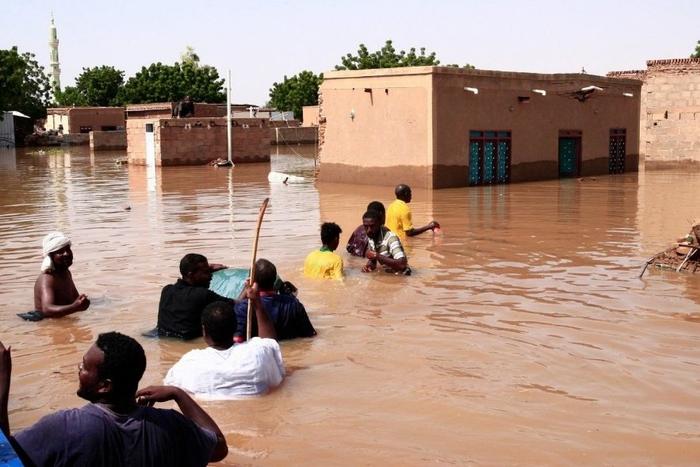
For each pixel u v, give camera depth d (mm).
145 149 36781
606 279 9625
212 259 11070
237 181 26578
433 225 13086
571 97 26969
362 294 8898
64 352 6934
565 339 7109
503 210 17016
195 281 7402
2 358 4387
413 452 4828
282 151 52875
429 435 5078
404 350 6844
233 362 5809
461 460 4707
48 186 25078
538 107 25609
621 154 30172
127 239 13211
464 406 5559
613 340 7070
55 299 8133
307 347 6961
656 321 7680
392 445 4938
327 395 5816
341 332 7410
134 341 3916
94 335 7445
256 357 5828
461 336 7234
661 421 5266
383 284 9406
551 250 11727
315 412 5496
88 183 26188
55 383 6137
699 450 4816
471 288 9172
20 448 3600
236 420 5363
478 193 21141
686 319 7742
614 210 16906
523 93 24984
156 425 3834
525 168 25312
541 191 21719
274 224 14883
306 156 45906
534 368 6344
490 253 11484
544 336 7211
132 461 3723
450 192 21438
